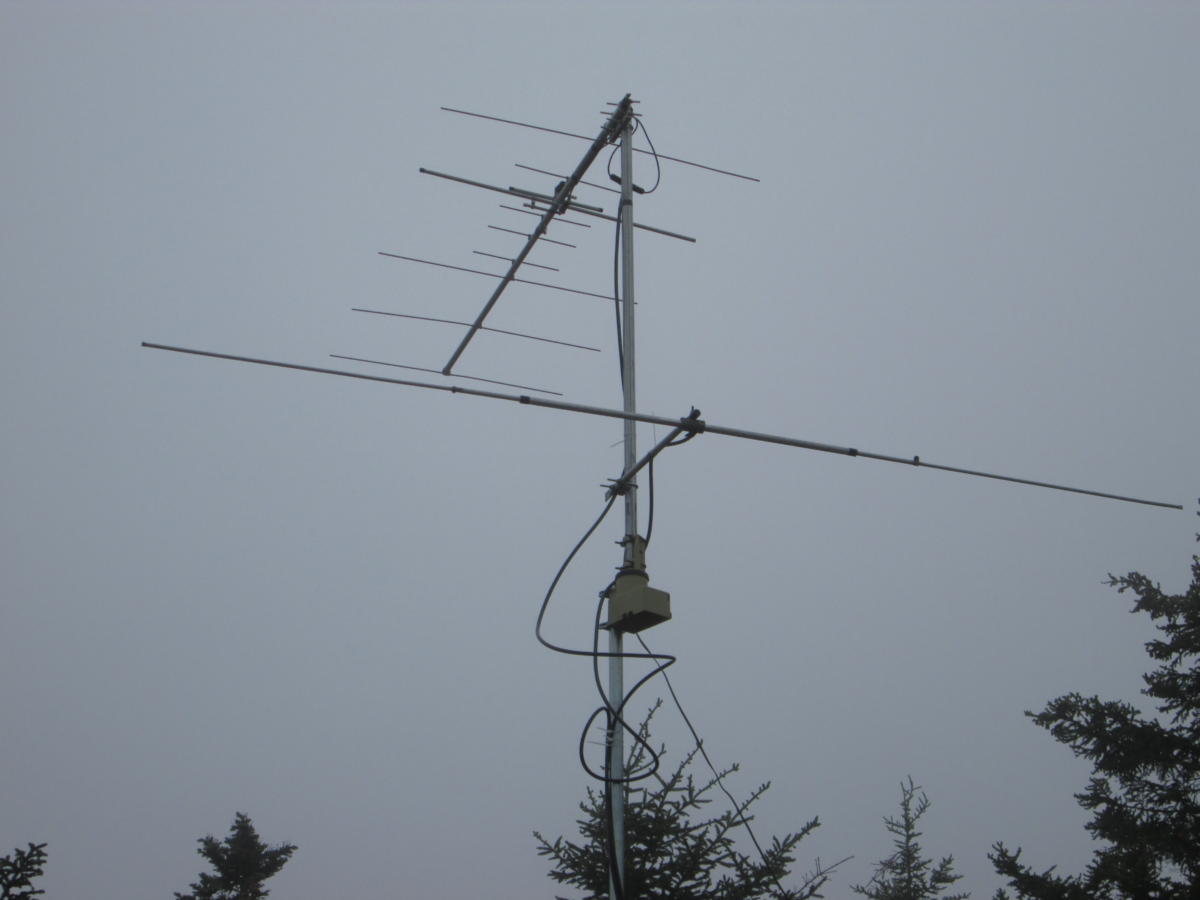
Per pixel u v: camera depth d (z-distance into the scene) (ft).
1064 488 22.27
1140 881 31.91
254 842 55.16
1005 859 34.01
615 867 18.39
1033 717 39.01
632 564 19.76
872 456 21.02
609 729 19.33
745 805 25.96
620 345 22.66
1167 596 39.06
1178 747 36.63
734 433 19.69
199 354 19.92
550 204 25.04
